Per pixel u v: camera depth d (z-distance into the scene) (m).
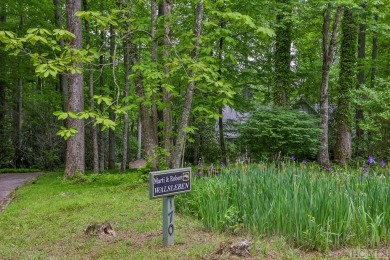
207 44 7.74
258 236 4.34
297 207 4.16
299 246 4.00
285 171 5.54
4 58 16.84
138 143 26.28
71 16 11.42
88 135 20.27
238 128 12.24
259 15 11.75
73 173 11.83
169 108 8.98
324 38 12.35
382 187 4.49
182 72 6.77
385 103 10.63
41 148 20.08
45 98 19.27
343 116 14.17
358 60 15.05
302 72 16.88
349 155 13.98
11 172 18.38
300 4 12.07
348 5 11.07
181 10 9.45
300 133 11.42
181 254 3.93
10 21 18.66
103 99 4.71
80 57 5.05
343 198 4.17
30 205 7.70
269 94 16.05
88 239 4.80
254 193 4.73
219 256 3.71
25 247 4.69
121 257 3.96
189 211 5.77
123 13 7.28
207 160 16.06
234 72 14.07
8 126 20.75
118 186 9.48
